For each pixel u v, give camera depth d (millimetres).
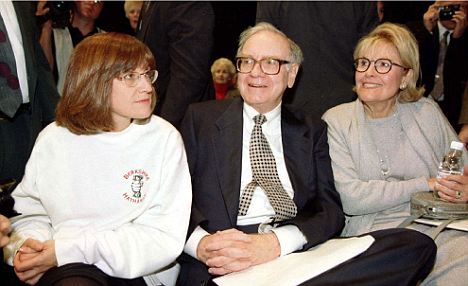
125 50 1641
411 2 3885
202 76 2633
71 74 1657
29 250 1573
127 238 1649
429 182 2059
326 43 2572
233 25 5219
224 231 1780
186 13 2590
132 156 1733
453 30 3199
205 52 2619
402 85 2168
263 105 1996
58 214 1700
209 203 1936
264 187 1936
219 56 5289
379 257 1588
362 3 2578
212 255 1754
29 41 2104
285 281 1528
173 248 1697
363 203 2057
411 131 2170
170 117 2613
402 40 2088
